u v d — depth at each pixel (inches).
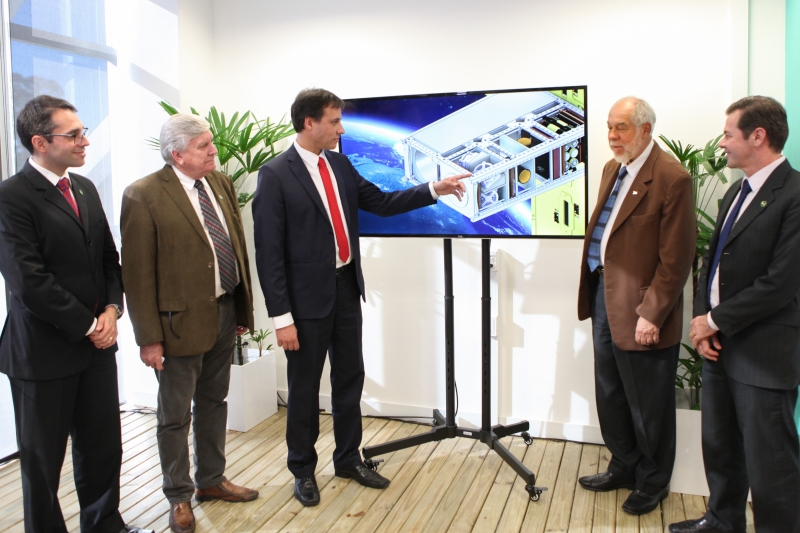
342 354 110.8
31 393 85.2
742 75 114.9
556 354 131.0
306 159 104.6
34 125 82.6
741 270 85.3
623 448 107.7
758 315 82.2
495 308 133.4
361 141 118.0
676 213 94.3
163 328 95.2
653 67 121.0
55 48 133.4
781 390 83.0
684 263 94.0
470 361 137.1
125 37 146.0
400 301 141.0
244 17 149.4
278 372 155.6
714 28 117.3
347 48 141.3
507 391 135.0
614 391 106.6
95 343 88.0
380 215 114.7
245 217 152.0
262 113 150.2
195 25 145.9
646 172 97.8
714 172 107.3
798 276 79.7
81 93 140.7
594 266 106.0
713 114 118.7
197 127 93.6
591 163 125.7
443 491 110.5
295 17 144.9
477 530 98.1
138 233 92.8
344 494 110.2
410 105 114.4
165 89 143.3
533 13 126.9
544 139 109.1
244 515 103.9
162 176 96.1
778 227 82.4
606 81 123.6
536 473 116.6
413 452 126.6
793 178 82.4
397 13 136.6
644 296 97.7
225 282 100.7
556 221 110.3
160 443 99.2
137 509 106.5
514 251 131.3
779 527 84.4
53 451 87.1
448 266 118.3
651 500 102.3
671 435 101.3
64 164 85.2
